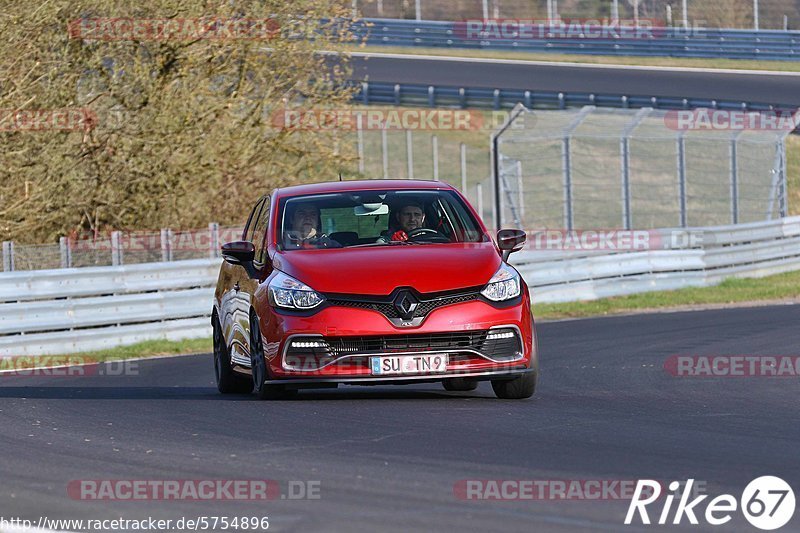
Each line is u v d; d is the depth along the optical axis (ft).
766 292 271.08
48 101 268.21
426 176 479.00
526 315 103.04
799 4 633.61
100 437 88.07
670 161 466.70
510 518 58.13
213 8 284.61
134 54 279.90
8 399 120.26
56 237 283.38
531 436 83.92
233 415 97.45
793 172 460.96
